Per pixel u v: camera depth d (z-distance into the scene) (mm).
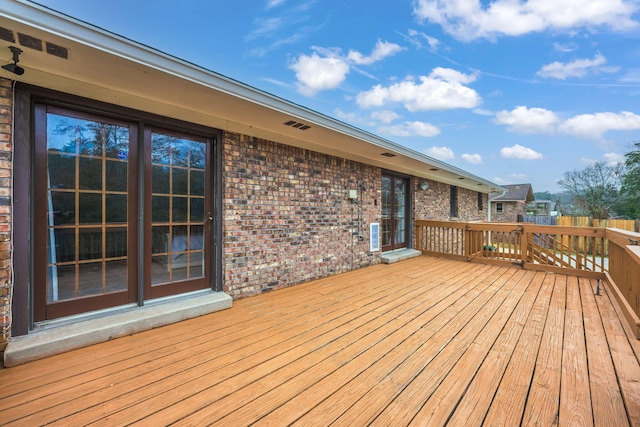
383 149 5094
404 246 7711
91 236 2797
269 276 4141
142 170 3061
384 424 1571
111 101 2740
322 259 4980
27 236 2385
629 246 2975
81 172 2730
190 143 3475
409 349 2438
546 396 1796
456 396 1810
